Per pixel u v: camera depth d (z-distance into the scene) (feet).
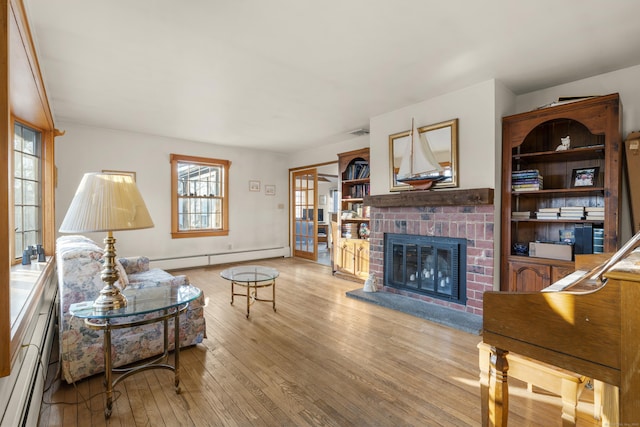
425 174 11.38
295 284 14.98
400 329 9.41
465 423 5.29
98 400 5.97
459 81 9.84
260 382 6.56
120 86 10.09
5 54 3.41
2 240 3.40
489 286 9.79
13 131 8.80
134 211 5.69
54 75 9.23
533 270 9.37
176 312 6.23
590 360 2.94
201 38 7.30
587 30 7.04
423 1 6.03
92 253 6.71
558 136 9.98
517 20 6.66
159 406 5.78
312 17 6.52
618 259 3.29
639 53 8.08
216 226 19.71
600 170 9.22
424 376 6.79
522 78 9.61
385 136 13.03
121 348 6.98
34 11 6.20
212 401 5.92
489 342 3.75
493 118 9.68
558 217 9.25
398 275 12.78
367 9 6.26
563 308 3.14
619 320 2.76
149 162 16.76
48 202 11.12
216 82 9.84
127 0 5.92
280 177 22.62
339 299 12.51
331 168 25.02
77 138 14.64
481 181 9.99
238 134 16.79
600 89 9.34
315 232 20.93
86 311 5.62
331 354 7.80
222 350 8.03
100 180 5.54
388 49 7.86
